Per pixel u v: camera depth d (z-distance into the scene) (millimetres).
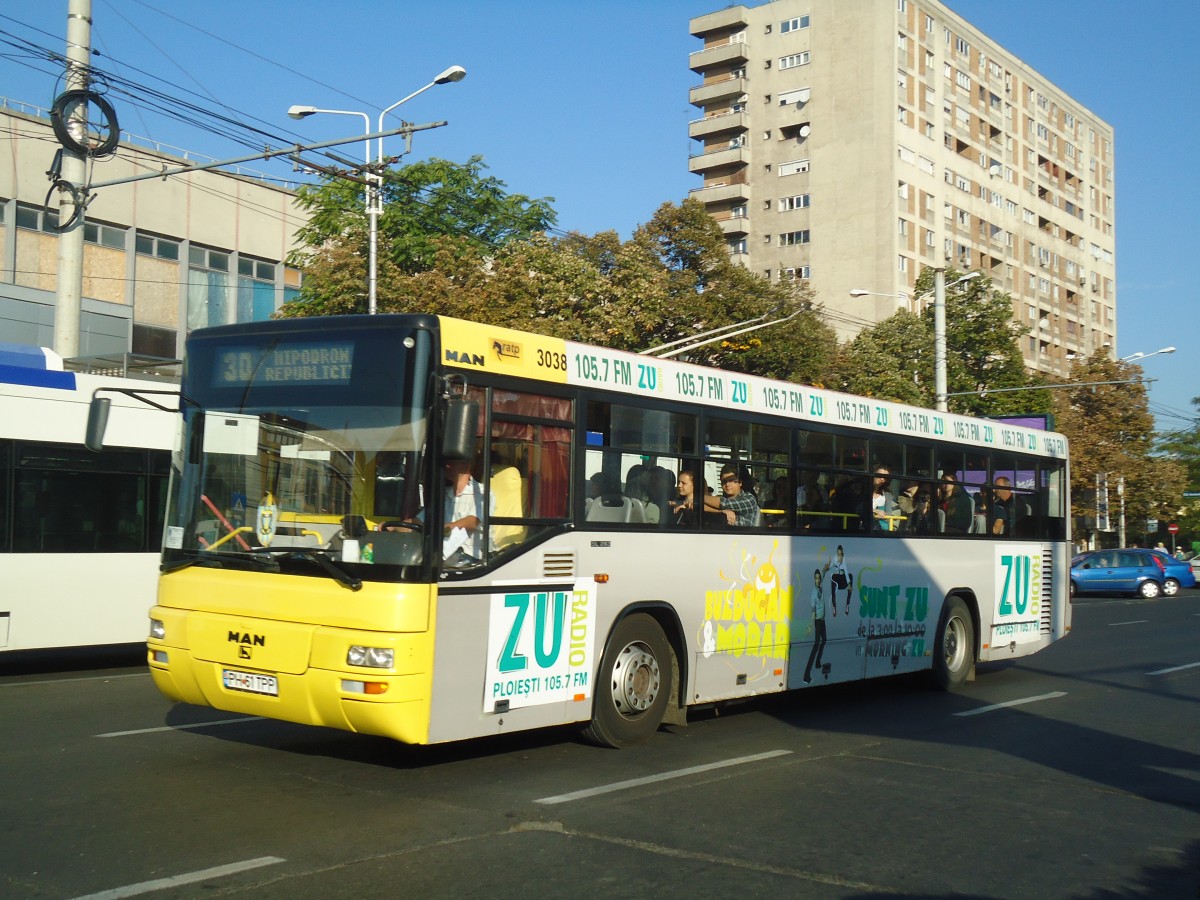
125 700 11172
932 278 51000
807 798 7723
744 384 10375
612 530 8781
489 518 7711
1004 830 7082
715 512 9930
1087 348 89938
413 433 7246
